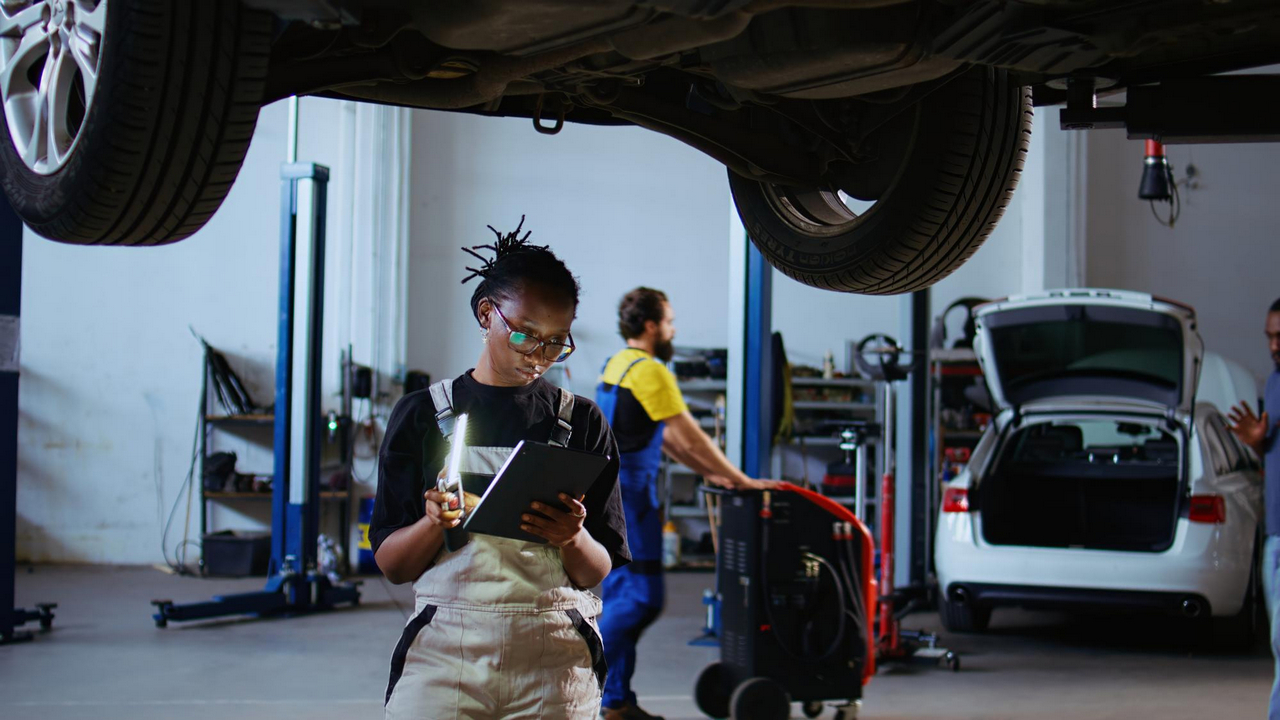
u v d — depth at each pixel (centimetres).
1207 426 579
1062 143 981
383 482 183
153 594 734
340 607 683
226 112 188
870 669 385
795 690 376
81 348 882
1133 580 529
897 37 191
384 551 179
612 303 955
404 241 906
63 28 210
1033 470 627
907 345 666
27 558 873
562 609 178
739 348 542
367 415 892
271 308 898
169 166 191
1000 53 199
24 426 875
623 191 960
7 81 231
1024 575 543
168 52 180
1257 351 1029
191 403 889
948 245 246
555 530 171
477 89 225
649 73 268
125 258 888
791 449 976
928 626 639
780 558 375
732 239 546
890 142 260
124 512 883
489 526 168
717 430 895
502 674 173
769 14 197
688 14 167
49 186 205
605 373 388
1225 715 432
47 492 877
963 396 879
